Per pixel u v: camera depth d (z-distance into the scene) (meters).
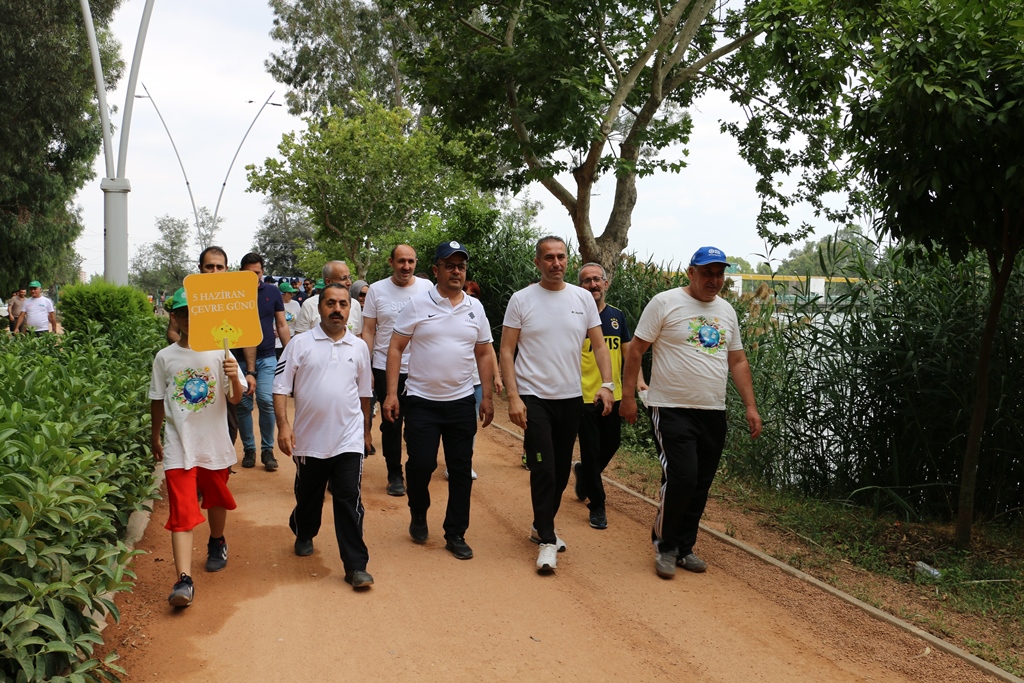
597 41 13.87
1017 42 5.00
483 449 9.35
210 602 4.75
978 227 5.55
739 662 4.27
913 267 7.06
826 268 7.39
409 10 13.78
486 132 14.95
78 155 28.67
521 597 5.00
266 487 7.30
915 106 5.09
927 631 4.68
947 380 6.52
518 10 12.84
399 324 5.71
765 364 8.18
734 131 15.97
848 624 4.77
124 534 5.67
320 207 27.92
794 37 7.59
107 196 14.77
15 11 25.20
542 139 12.38
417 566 5.45
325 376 5.18
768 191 15.81
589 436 6.43
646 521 6.71
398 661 4.13
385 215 27.61
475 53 12.73
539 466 5.51
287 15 37.62
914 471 6.96
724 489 7.66
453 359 5.62
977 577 5.48
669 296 5.48
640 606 4.94
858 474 7.26
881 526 6.45
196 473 4.93
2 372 5.91
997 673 4.18
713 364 5.40
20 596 3.38
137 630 4.35
